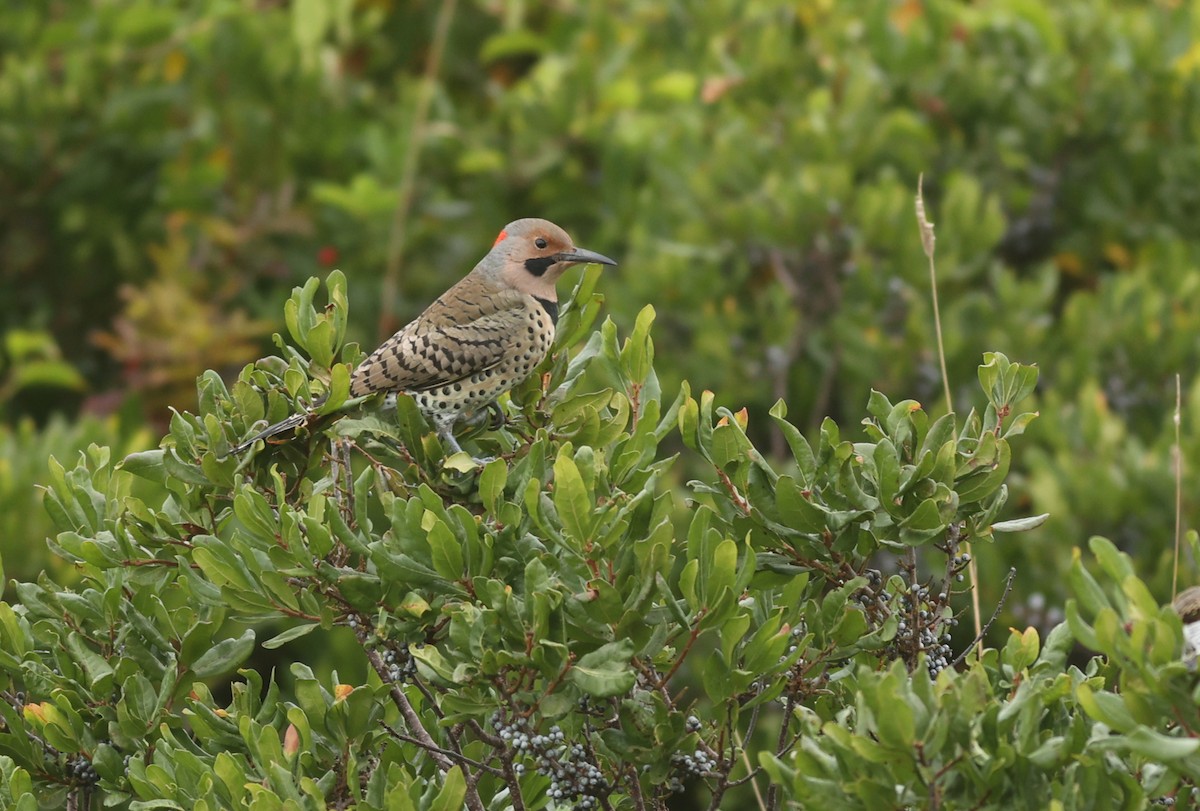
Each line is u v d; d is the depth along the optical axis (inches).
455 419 354.3
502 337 354.6
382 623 255.1
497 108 692.1
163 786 270.4
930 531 255.8
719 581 242.2
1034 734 223.1
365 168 694.5
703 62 698.8
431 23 745.0
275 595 264.1
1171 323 574.6
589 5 728.3
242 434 288.2
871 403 272.7
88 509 299.9
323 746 272.5
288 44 681.0
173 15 700.7
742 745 265.9
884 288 581.9
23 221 697.6
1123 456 523.8
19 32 709.3
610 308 590.9
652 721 250.4
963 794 222.4
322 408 277.6
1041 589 520.1
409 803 245.4
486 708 246.7
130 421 624.7
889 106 653.9
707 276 586.9
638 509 239.8
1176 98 637.3
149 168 696.4
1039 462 522.0
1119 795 223.9
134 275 697.0
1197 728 205.8
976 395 568.4
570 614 237.6
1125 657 209.6
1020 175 644.7
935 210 624.7
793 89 660.1
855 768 222.4
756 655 249.9
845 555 267.3
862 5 696.4
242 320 641.6
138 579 288.2
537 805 287.0
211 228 660.7
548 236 375.2
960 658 274.1
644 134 642.8
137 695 287.0
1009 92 642.8
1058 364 580.7
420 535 249.9
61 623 296.4
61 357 714.8
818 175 584.4
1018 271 652.7
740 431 266.8
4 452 553.0
